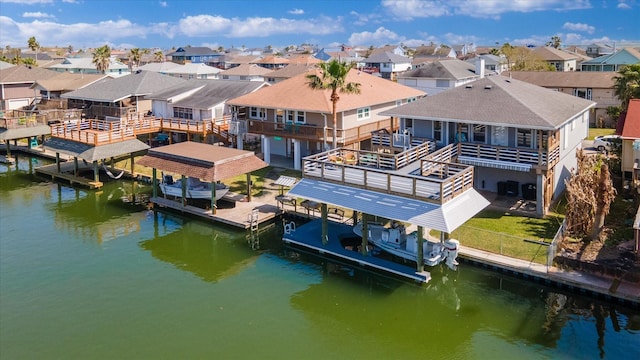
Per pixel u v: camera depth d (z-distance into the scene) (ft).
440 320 80.84
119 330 78.48
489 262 91.35
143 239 115.34
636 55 295.69
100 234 118.42
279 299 88.07
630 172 116.88
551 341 73.61
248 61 526.16
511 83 130.62
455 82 251.19
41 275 97.09
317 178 100.37
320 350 73.46
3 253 107.34
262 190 137.59
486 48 611.47
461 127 120.37
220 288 91.91
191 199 133.69
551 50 375.66
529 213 109.81
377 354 72.54
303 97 154.20
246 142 177.27
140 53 532.73
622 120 135.33
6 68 258.57
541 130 105.09
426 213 84.48
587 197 95.25
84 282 94.32
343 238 106.63
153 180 135.13
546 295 85.51
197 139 185.37
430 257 90.17
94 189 152.66
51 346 74.33
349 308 85.25
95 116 204.33
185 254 107.14
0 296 88.74
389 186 90.17
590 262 84.84
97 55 371.15
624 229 99.25
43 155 191.83
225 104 179.73
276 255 105.81
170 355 72.08
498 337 75.36
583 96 226.79
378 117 163.12
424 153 114.52
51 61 457.68
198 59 613.52
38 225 124.06
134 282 94.32
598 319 78.79
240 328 79.05
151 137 192.03
